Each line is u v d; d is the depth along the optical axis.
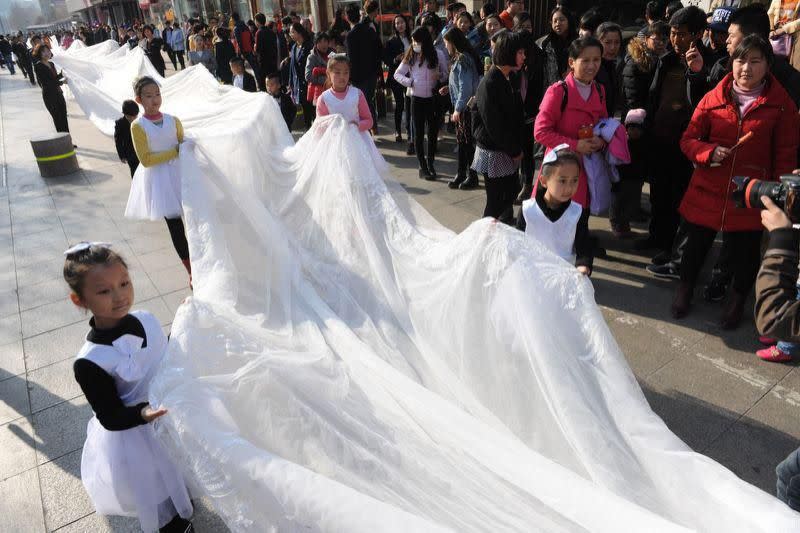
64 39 29.55
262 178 4.81
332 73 4.96
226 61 12.57
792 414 3.11
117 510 2.38
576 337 2.63
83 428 3.37
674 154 4.45
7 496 2.92
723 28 4.36
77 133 11.55
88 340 2.09
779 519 1.95
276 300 3.44
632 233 5.35
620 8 9.16
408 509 1.99
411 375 2.88
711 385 3.37
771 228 1.96
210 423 2.04
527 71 5.43
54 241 6.20
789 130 3.44
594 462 2.28
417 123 6.95
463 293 2.97
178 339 2.35
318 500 1.80
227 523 1.92
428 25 8.19
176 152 4.47
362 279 3.68
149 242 5.96
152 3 35.66
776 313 1.84
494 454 2.18
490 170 4.81
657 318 4.06
